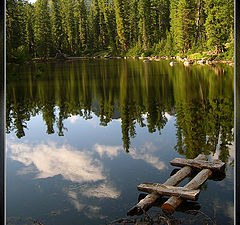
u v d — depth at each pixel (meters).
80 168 4.46
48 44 40.56
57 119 7.75
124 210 3.13
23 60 18.08
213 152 4.80
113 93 11.17
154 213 3.04
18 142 5.95
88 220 2.96
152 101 9.25
